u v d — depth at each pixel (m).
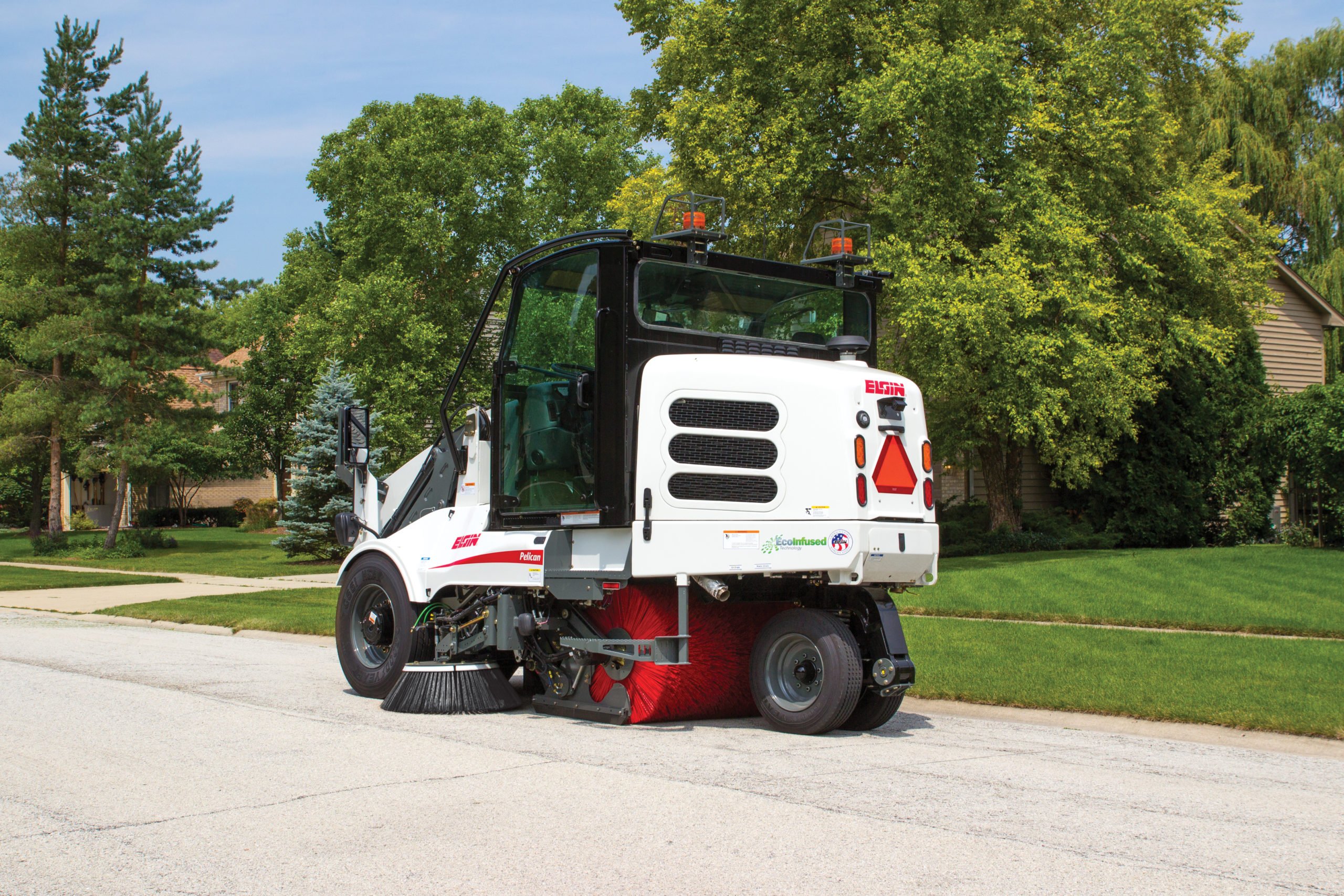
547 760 6.12
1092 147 22.11
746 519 7.11
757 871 4.09
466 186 33.50
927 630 12.31
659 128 26.33
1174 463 27.11
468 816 4.88
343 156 35.47
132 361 33.12
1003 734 7.37
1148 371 23.83
